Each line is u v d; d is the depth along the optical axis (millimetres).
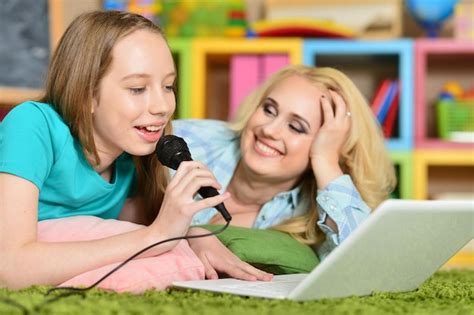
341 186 1838
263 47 3312
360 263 1130
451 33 3719
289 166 1878
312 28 3295
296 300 1120
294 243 1737
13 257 1251
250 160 1887
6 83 3141
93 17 1396
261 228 1936
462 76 3773
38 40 3256
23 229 1275
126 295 1149
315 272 1090
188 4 3404
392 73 3727
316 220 1902
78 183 1461
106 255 1263
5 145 1331
